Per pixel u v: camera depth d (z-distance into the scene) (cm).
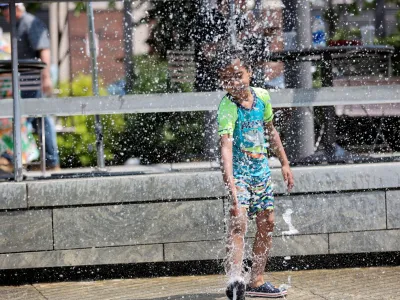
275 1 1251
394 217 1002
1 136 1125
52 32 2061
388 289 896
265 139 882
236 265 837
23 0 999
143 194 975
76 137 1466
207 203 979
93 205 973
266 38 1198
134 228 977
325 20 1623
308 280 951
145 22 1584
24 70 1122
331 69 1199
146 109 1052
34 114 1031
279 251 994
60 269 992
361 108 1439
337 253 1001
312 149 1209
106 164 1421
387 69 1214
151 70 1578
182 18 1477
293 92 1058
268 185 862
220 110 845
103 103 1047
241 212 841
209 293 897
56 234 972
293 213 992
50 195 969
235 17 1191
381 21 1622
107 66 1872
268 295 869
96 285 963
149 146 1466
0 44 1238
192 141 1462
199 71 1217
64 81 1827
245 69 845
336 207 996
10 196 965
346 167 995
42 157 1094
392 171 998
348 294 877
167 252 980
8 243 969
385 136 1410
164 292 909
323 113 1222
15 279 989
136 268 1001
